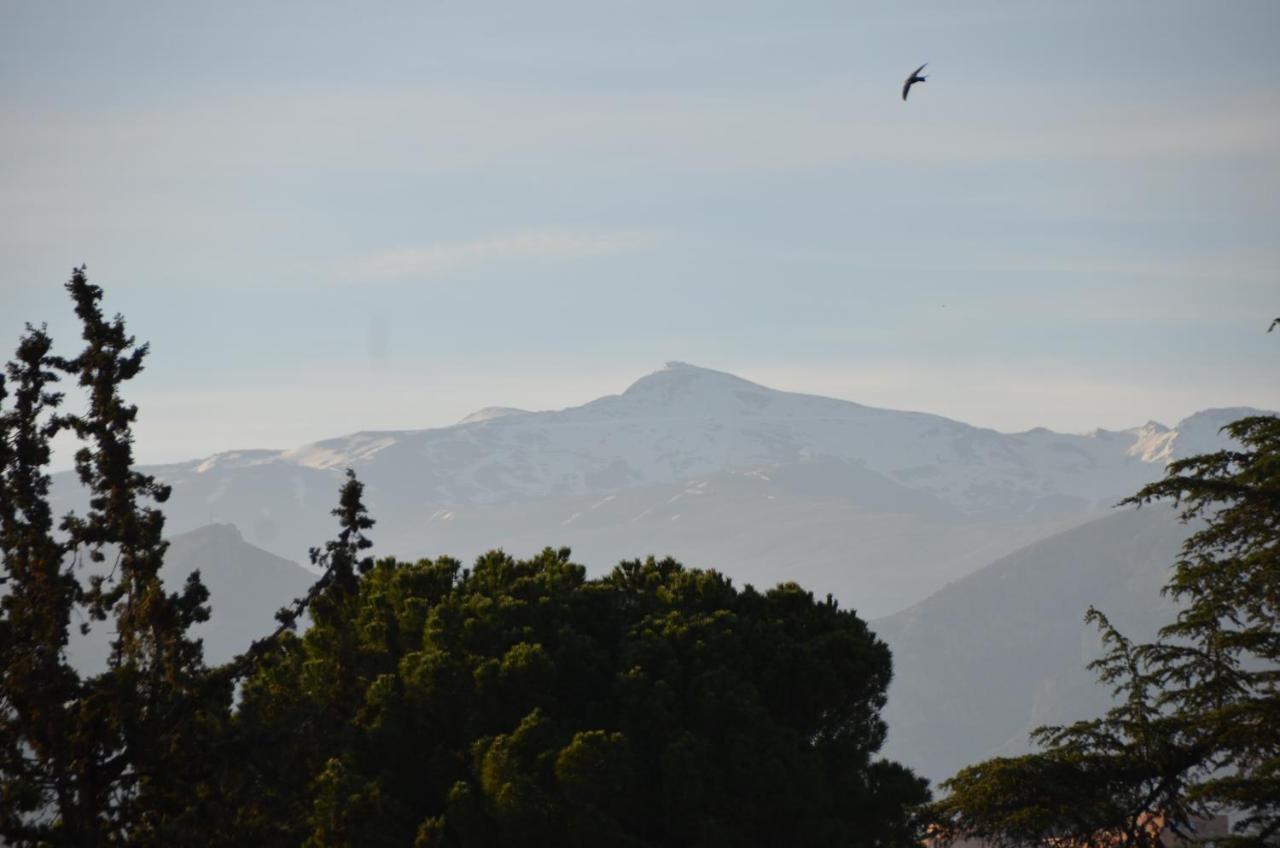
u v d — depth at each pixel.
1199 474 108.00
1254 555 99.50
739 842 125.75
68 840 92.00
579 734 125.62
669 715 132.00
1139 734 99.00
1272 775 92.25
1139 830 99.00
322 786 120.69
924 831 107.19
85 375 101.69
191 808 95.88
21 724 94.06
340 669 134.25
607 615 149.25
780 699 139.75
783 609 154.38
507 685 132.62
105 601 102.00
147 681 98.50
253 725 104.44
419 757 133.25
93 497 102.75
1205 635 105.38
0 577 99.25
